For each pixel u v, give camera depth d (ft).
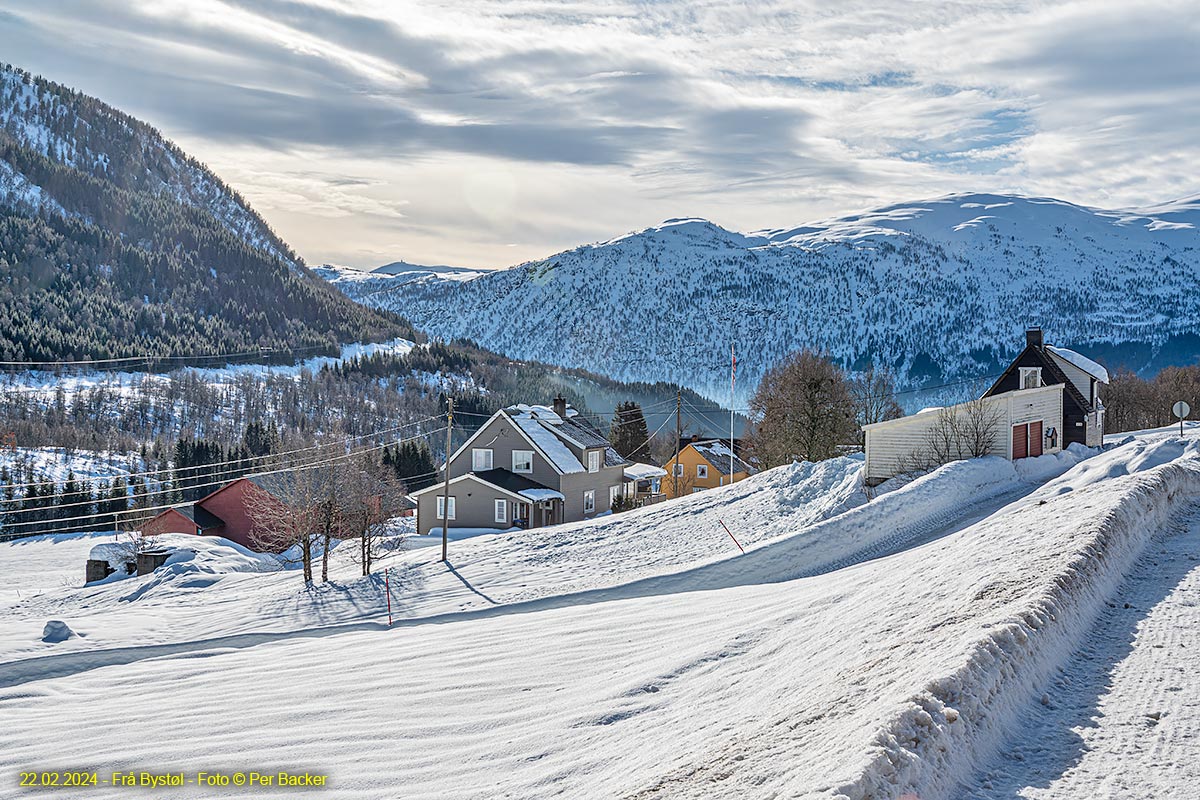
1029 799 18.24
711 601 59.82
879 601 41.83
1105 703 23.40
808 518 107.04
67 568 177.17
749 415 224.12
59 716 47.57
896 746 18.72
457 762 31.60
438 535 161.27
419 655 53.67
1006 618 27.25
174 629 89.15
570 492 172.96
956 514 92.73
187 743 38.24
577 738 32.35
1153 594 34.91
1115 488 56.34
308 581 111.14
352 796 29.30
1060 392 132.98
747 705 30.42
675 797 20.36
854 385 213.05
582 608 65.98
